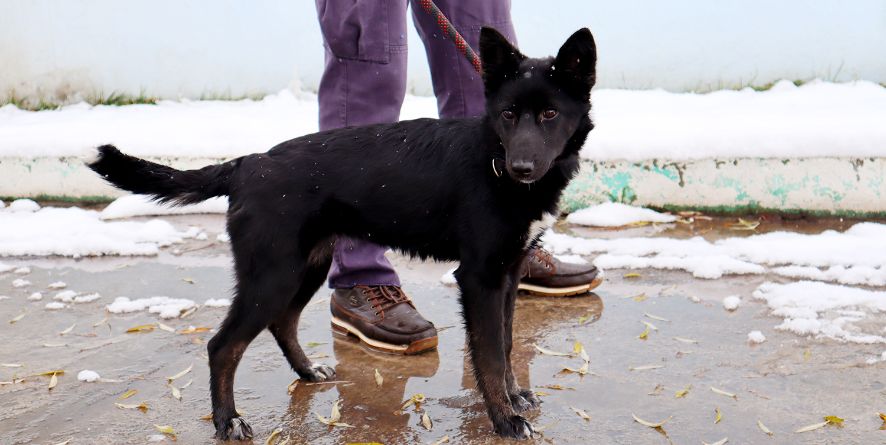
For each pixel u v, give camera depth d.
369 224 3.12
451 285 4.41
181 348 3.63
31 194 6.35
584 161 5.57
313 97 8.12
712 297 4.07
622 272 4.49
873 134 5.07
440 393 3.20
